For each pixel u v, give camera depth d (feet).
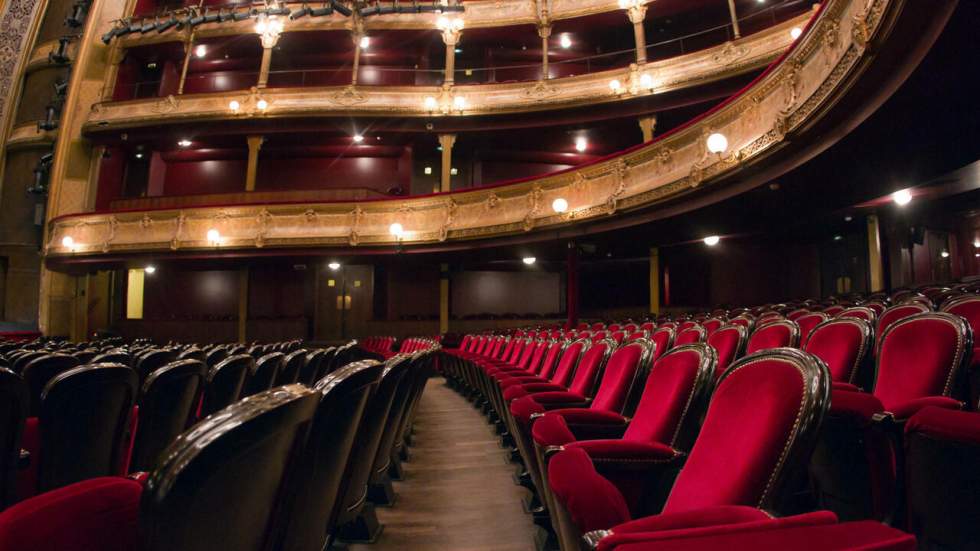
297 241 37.83
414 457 12.06
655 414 5.89
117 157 52.11
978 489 4.14
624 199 26.50
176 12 50.52
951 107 14.57
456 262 43.09
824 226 36.52
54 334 50.49
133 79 53.57
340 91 45.39
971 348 5.69
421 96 45.03
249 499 2.40
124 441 6.43
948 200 30.81
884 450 5.10
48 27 57.62
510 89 44.14
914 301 9.45
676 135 24.22
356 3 45.65
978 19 10.86
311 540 4.11
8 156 55.26
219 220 39.27
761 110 19.53
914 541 2.11
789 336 8.64
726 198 22.67
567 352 12.26
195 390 7.47
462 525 7.82
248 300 44.11
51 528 2.58
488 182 49.55
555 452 4.96
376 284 47.55
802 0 39.88
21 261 52.90
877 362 7.07
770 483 3.19
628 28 47.88
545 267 48.96
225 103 46.88
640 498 5.19
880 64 13.38
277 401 2.36
